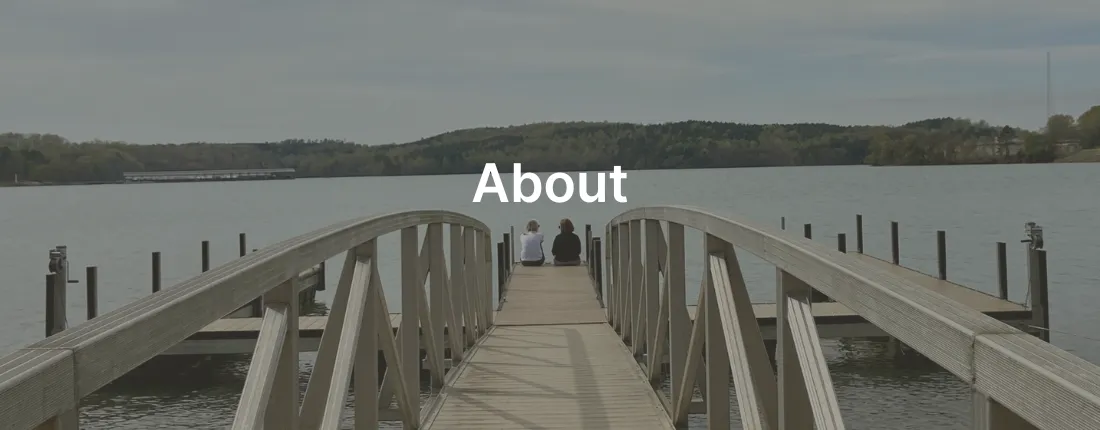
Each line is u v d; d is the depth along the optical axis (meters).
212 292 2.20
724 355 3.92
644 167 100.62
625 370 6.78
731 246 3.64
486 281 10.46
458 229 7.56
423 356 11.17
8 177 90.62
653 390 5.96
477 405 5.66
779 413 2.87
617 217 9.34
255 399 2.48
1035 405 1.33
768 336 11.27
